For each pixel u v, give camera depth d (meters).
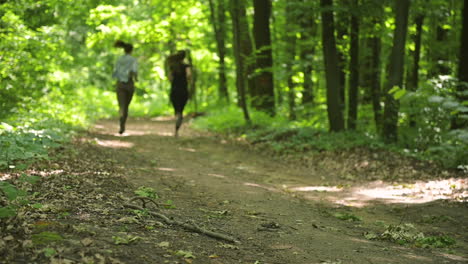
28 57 10.91
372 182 9.35
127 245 3.91
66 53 14.11
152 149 11.67
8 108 10.67
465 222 6.53
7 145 6.72
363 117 16.81
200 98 30.48
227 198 7.03
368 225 6.23
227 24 22.41
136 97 33.16
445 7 14.84
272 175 9.95
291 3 13.16
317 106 18.38
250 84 20.86
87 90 27.09
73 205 5.01
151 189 6.61
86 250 3.56
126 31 18.14
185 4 20.12
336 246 4.92
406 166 10.17
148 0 21.12
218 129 17.28
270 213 6.34
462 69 11.52
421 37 16.67
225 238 4.66
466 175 9.26
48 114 11.81
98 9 13.89
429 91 11.35
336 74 13.41
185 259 3.84
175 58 13.77
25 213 4.38
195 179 8.32
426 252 5.00
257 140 14.12
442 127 11.57
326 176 10.11
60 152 8.23
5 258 3.17
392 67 12.11
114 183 6.60
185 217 5.43
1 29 10.60
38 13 12.37
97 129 14.52
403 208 7.32
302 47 17.97
